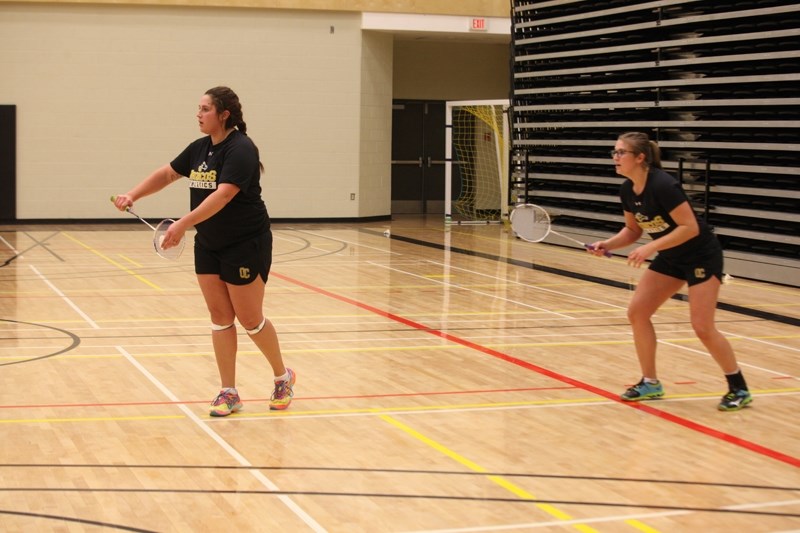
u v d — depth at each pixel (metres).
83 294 11.09
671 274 6.53
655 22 14.70
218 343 6.12
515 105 18.16
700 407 6.54
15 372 7.28
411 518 4.40
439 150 23.16
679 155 14.43
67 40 19.27
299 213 20.53
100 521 4.31
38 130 19.31
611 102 15.75
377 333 9.02
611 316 10.09
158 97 19.72
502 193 20.78
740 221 13.42
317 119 20.41
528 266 14.05
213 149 5.89
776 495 4.78
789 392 6.99
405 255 15.23
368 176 20.92
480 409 6.41
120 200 6.01
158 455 5.32
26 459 5.21
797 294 11.88
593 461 5.31
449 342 8.66
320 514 4.43
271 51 20.08
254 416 6.16
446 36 21.44
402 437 5.73
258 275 5.95
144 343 8.42
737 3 13.55
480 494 4.74
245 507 4.52
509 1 20.78
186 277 12.62
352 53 20.41
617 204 15.85
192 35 19.73
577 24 16.77
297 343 8.52
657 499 4.70
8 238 16.95
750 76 12.91
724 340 6.44
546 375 7.42
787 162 12.84
